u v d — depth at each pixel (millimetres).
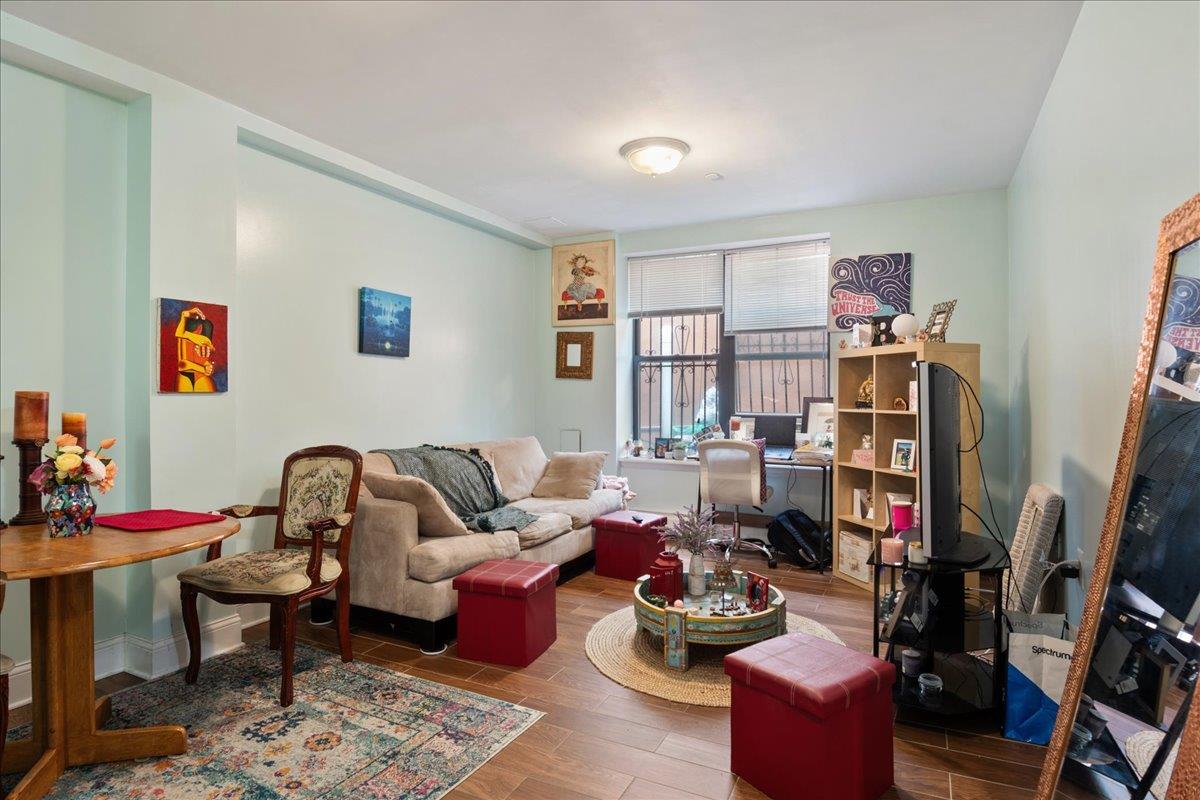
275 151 3617
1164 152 1688
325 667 2896
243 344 3482
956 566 2492
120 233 2889
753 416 5672
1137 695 1359
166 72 2861
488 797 1973
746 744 2066
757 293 5641
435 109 3277
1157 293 1539
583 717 2467
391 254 4473
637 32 2570
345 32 2559
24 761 2068
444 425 4977
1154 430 1487
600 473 5016
